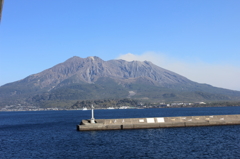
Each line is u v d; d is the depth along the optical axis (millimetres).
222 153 46062
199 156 44375
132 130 76438
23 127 120750
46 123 142625
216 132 69312
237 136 62750
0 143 66625
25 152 52938
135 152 48594
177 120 82938
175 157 44156
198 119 84312
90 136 68812
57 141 65188
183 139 60344
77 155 47938
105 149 52156
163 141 58500
